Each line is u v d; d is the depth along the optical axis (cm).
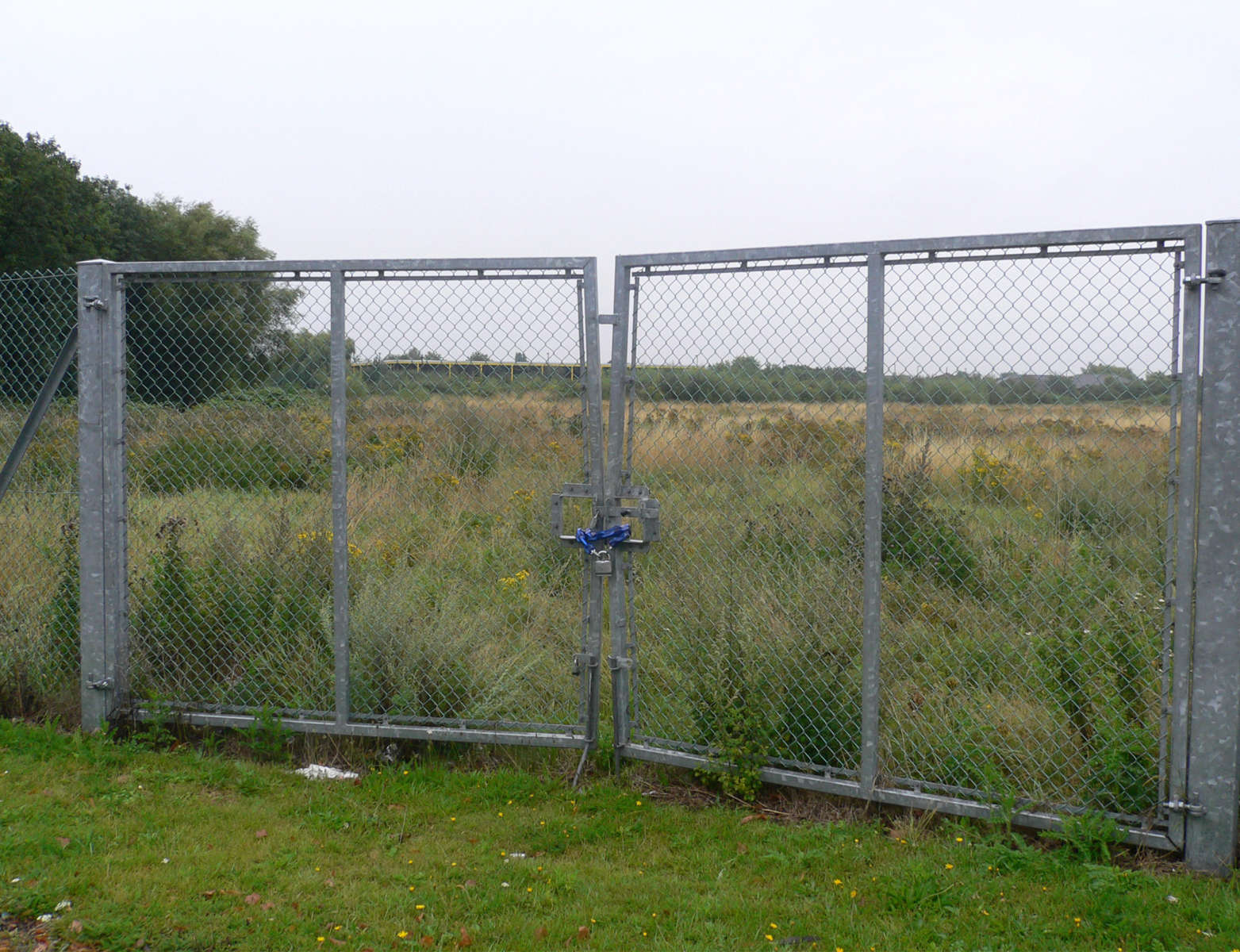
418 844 393
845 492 442
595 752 464
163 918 327
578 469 464
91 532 493
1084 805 391
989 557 459
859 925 329
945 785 405
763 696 444
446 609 506
